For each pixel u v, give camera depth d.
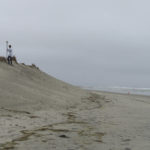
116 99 22.88
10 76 18.03
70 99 17.38
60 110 13.08
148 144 6.86
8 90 14.21
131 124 10.09
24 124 8.88
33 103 13.34
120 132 8.41
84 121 10.41
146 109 15.97
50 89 19.20
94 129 8.77
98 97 22.91
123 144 6.81
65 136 7.48
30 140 6.88
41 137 7.25
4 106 11.69
